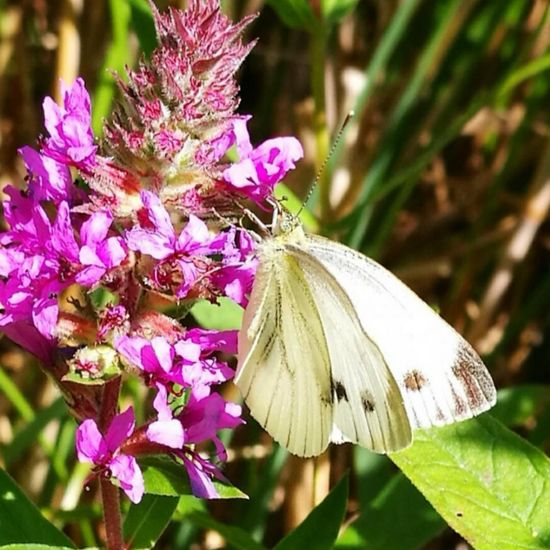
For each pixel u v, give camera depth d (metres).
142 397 0.24
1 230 0.26
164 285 0.19
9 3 0.26
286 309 0.20
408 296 0.20
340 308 0.20
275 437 0.20
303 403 0.20
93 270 0.19
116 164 0.20
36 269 0.19
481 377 0.20
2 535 0.21
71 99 0.19
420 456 0.21
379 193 0.25
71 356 0.20
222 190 0.20
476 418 0.21
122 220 0.20
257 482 0.25
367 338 0.20
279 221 0.20
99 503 0.24
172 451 0.20
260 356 0.20
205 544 0.25
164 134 0.19
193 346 0.19
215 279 0.20
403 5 0.26
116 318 0.19
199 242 0.19
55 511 0.23
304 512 0.25
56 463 0.24
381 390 0.20
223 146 0.20
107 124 0.20
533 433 0.24
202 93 0.19
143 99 0.19
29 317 0.20
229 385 0.25
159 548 0.25
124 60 0.25
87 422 0.19
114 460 0.19
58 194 0.19
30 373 0.26
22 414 0.25
